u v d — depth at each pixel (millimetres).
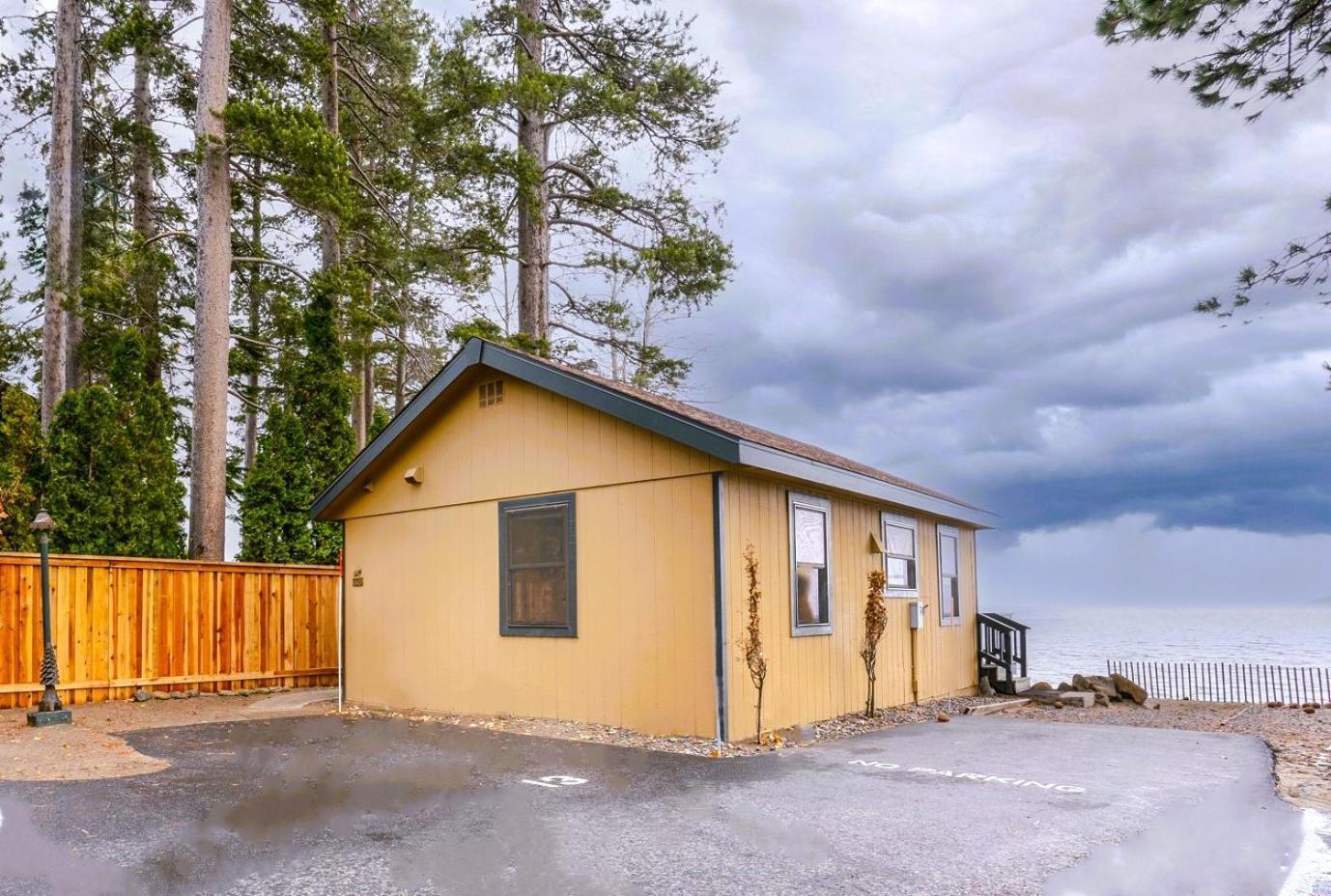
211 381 14523
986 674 14508
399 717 10078
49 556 11125
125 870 4160
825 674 9773
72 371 19609
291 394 17438
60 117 17750
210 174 14672
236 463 24156
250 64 17031
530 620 9586
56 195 17641
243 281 20781
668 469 8500
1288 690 17250
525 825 5012
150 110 20172
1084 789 6090
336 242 19312
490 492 10141
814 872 4141
